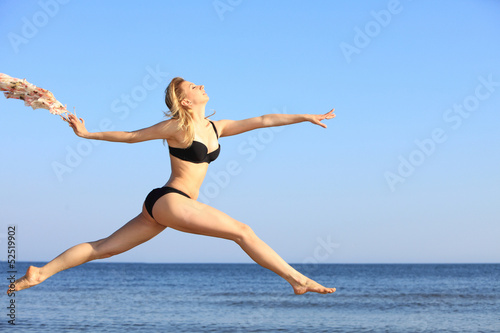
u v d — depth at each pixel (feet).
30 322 73.92
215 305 106.11
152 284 184.75
